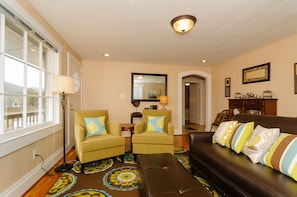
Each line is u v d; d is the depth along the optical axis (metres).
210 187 1.99
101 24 2.59
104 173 2.37
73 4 2.06
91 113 3.16
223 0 1.98
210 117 5.54
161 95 5.19
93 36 3.04
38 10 2.19
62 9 2.17
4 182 1.60
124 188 1.96
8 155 1.66
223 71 4.98
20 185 1.80
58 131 2.89
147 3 2.04
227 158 1.72
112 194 1.84
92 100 4.71
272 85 3.43
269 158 1.49
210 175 1.90
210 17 2.37
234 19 2.43
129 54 4.17
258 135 1.72
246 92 4.11
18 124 1.96
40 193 1.86
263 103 3.31
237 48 3.73
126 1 2.00
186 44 3.46
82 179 2.19
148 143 2.92
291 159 1.30
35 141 2.12
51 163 2.57
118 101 4.88
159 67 5.21
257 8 2.15
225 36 3.05
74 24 2.58
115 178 2.21
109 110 4.82
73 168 2.54
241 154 1.84
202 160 2.10
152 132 3.21
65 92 2.48
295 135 1.49
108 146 2.63
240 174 1.43
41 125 2.39
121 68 4.92
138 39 3.19
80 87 4.49
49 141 2.55
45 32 2.38
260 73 3.69
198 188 1.26
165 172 1.55
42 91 2.55
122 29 2.76
